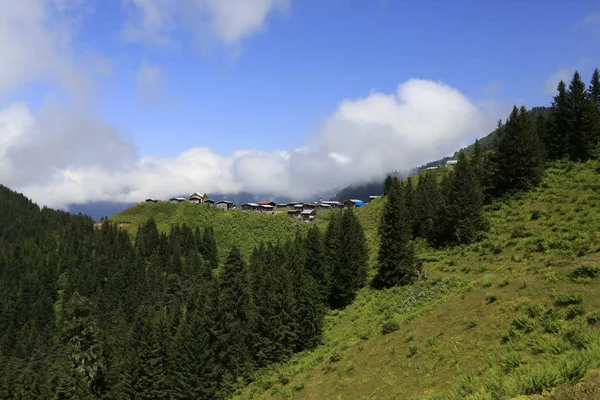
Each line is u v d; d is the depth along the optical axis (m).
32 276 119.94
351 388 27.45
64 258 131.38
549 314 23.14
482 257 47.94
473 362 22.55
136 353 53.62
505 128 63.91
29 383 70.31
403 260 52.72
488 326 25.62
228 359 47.59
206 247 122.06
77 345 55.22
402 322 34.38
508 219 54.59
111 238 138.00
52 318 105.44
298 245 77.94
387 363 28.14
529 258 41.16
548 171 61.59
